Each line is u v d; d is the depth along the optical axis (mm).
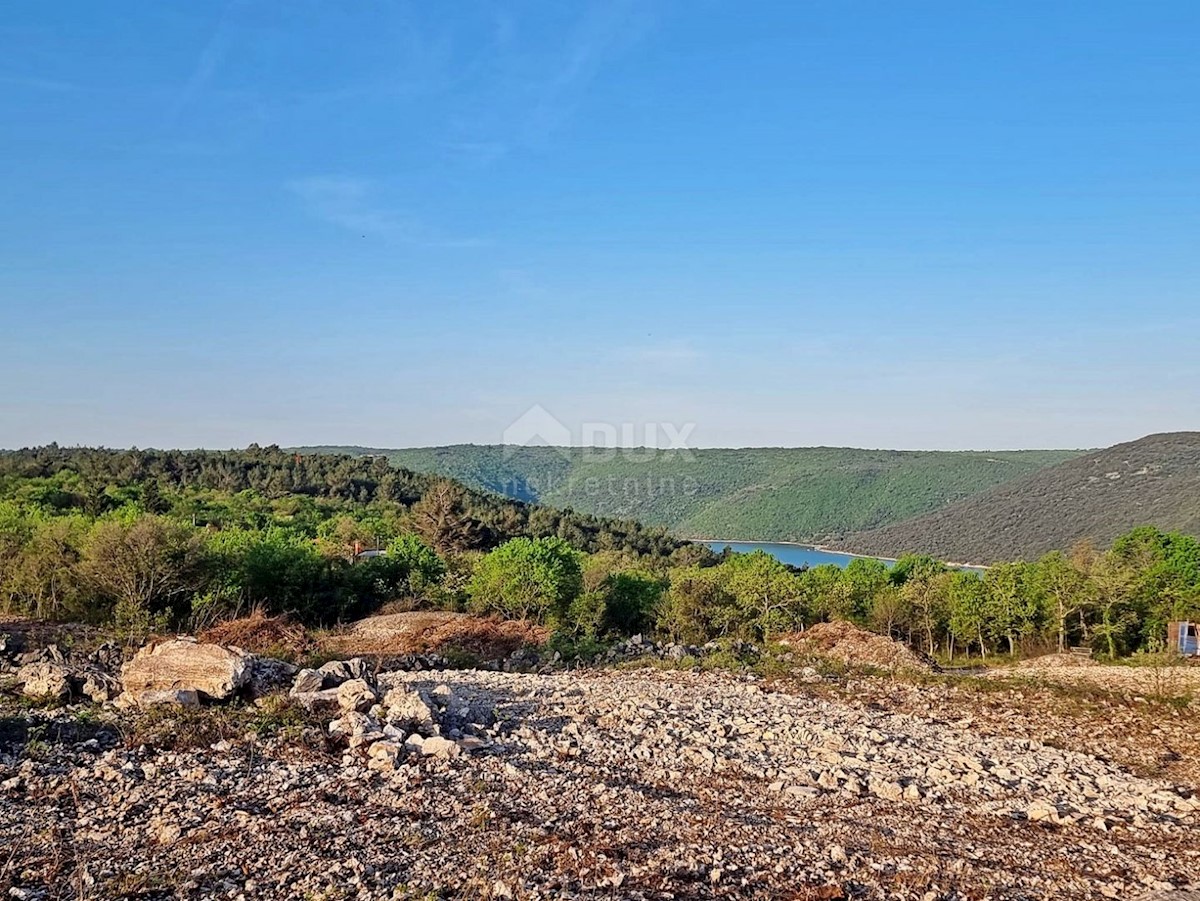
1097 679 21906
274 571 36688
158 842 7852
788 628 41719
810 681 19250
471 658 25812
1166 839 10055
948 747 14008
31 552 33562
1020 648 45812
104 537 32656
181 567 33562
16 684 13039
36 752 9906
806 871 8102
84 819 8266
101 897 6680
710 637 41875
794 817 9875
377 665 21062
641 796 10039
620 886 7355
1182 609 42438
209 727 11219
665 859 8047
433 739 11148
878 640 27609
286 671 14227
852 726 15023
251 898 6832
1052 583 44031
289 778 9719
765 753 12883
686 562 74500
